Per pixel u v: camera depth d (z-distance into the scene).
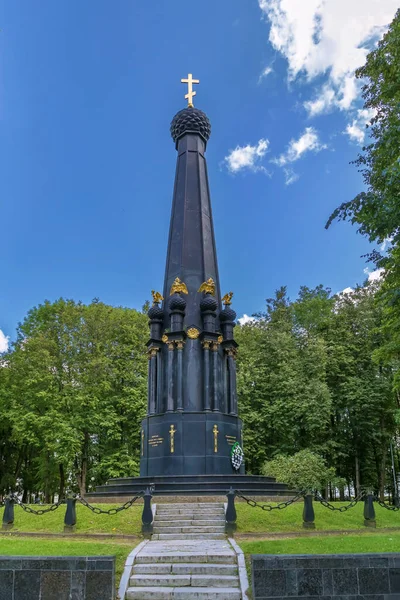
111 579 10.59
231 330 26.52
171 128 31.39
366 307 42.78
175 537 15.94
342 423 41.94
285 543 13.70
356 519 18.81
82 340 39.81
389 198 15.02
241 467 24.98
